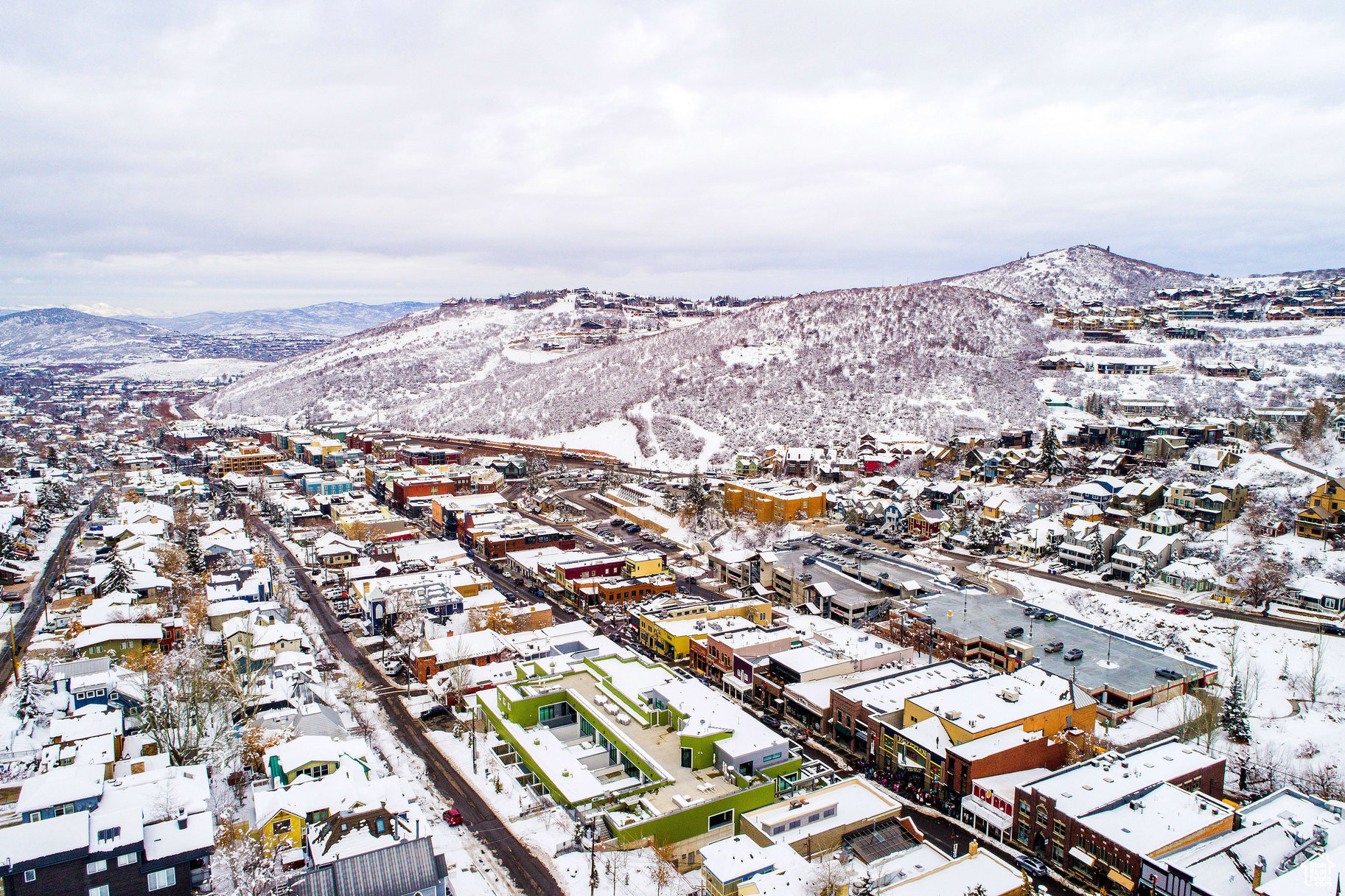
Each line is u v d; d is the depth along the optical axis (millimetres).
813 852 74562
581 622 138000
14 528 188750
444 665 119688
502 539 183625
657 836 76625
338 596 159250
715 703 93938
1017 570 162750
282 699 101875
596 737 96312
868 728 96688
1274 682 110250
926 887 66812
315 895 61844
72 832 62594
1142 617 133750
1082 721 96062
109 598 134750
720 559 165500
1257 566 143375
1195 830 72750
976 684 99750
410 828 72062
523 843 78062
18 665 120312
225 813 77750
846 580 151000
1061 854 76312
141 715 100312
